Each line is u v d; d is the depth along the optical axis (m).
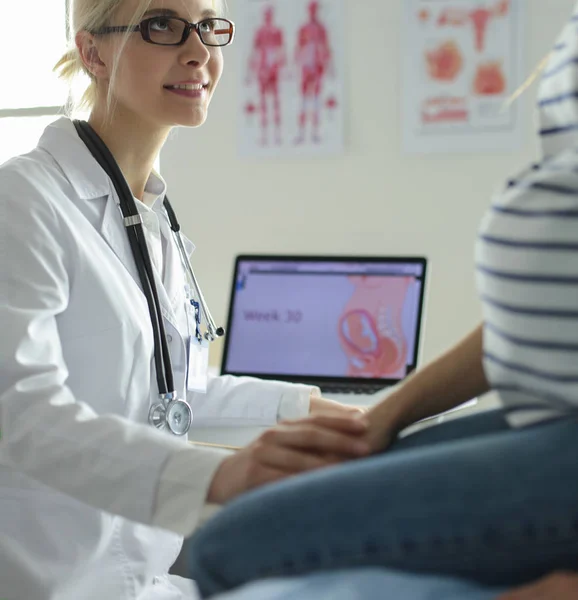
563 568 0.52
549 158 0.67
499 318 0.60
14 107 3.00
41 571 1.18
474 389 0.85
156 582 1.34
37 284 1.12
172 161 2.63
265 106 2.54
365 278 2.05
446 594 0.49
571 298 0.55
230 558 0.56
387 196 2.46
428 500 0.53
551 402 0.58
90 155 1.34
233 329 2.11
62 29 3.05
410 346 1.99
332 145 2.49
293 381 2.04
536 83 2.35
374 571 0.51
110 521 1.24
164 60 1.30
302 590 0.49
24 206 1.17
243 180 2.57
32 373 1.04
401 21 2.41
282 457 0.78
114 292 1.24
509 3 2.34
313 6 2.47
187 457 0.86
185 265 1.57
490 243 0.60
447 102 2.40
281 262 2.13
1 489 1.20
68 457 0.92
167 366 1.33
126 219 1.34
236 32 2.54
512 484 0.52
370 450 0.80
